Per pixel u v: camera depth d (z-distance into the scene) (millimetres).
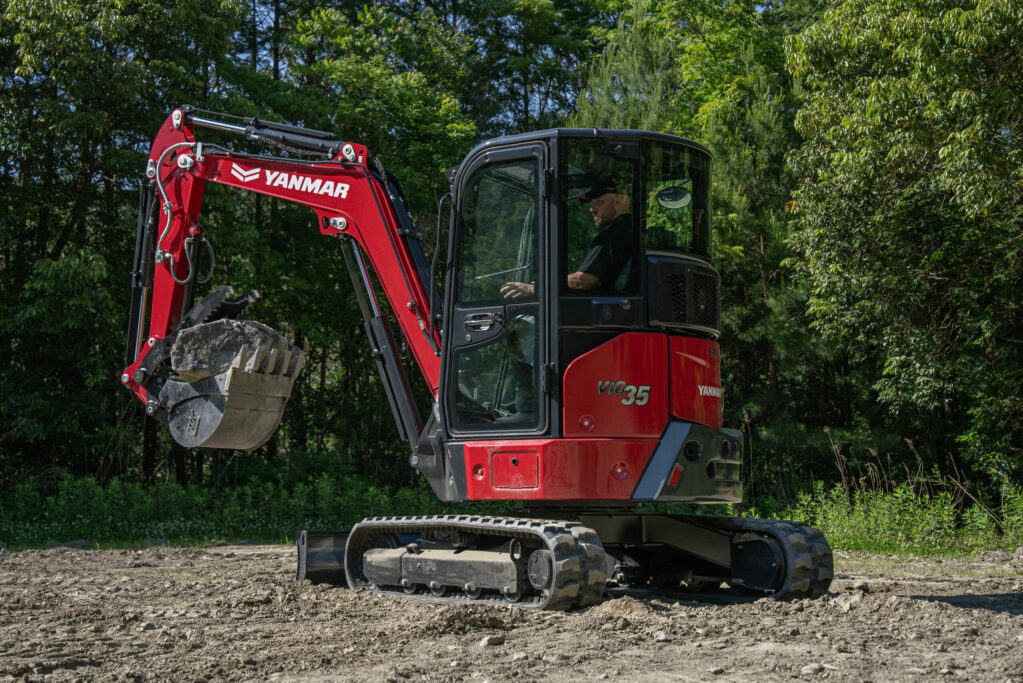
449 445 6828
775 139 18781
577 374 6363
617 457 6332
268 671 4539
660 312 6547
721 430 6801
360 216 8102
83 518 14883
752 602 6609
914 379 16812
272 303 20656
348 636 5406
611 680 4270
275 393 8102
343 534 8117
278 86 20219
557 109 27328
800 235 16672
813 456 19266
